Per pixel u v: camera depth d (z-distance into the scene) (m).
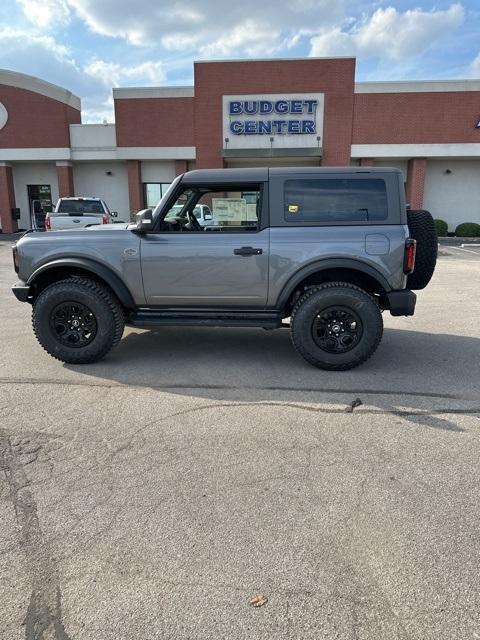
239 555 2.27
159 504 2.66
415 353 5.48
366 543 2.35
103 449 3.27
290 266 4.68
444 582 2.11
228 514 2.57
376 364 5.09
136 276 4.86
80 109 25.70
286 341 6.00
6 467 3.04
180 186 4.81
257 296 4.82
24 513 2.59
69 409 3.91
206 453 3.21
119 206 25.75
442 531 2.44
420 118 21.81
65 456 3.17
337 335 4.78
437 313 7.55
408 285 5.15
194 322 4.96
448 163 23.89
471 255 16.44
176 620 1.91
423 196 23.98
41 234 5.06
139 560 2.24
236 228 4.84
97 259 4.86
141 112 23.08
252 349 5.65
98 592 2.06
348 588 2.07
